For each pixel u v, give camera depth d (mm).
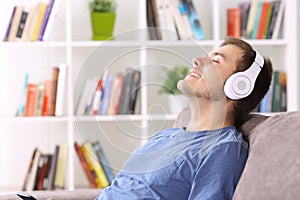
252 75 1890
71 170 3959
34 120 3900
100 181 3934
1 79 4238
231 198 1768
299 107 3969
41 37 3910
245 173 1683
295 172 1491
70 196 2102
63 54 4262
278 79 3986
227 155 1801
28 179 3922
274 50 4227
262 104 3969
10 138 4273
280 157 1577
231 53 1897
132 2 4273
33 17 3902
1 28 4148
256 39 4023
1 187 4238
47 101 3922
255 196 1586
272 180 1553
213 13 4074
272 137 1676
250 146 1796
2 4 4160
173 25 3967
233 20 4035
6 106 4258
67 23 3947
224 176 1778
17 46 3879
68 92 3973
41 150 4305
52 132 4309
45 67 4266
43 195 2088
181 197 1841
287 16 3980
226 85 1894
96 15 3992
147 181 1883
